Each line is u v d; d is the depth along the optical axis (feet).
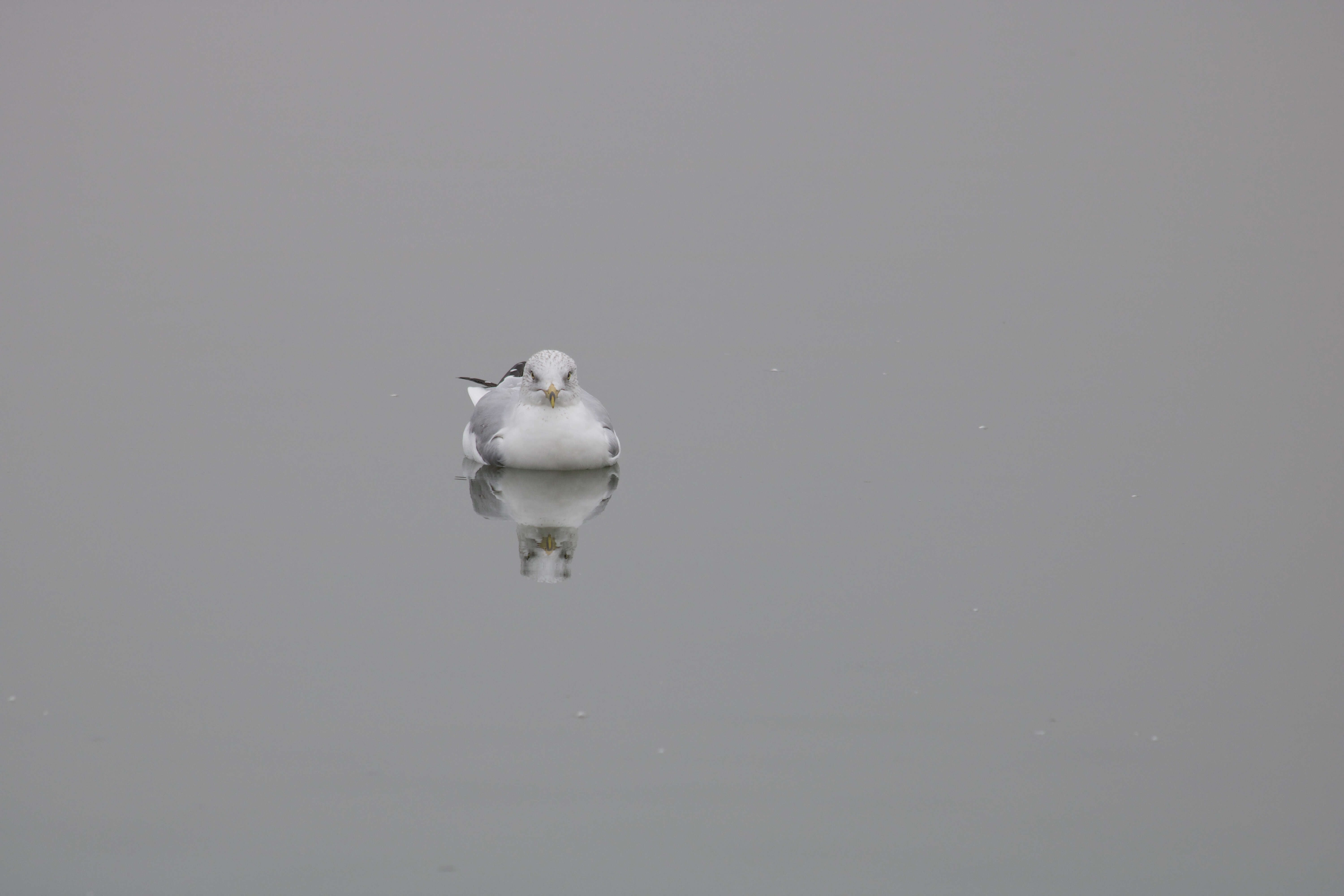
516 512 68.59
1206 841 43.47
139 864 42.14
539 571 61.98
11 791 45.75
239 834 43.60
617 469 75.00
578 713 50.42
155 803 45.11
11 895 40.60
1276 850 42.96
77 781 46.32
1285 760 47.55
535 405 74.43
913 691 51.75
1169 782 46.39
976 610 57.93
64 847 42.86
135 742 48.65
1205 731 49.16
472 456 77.00
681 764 47.26
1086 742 48.55
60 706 50.93
